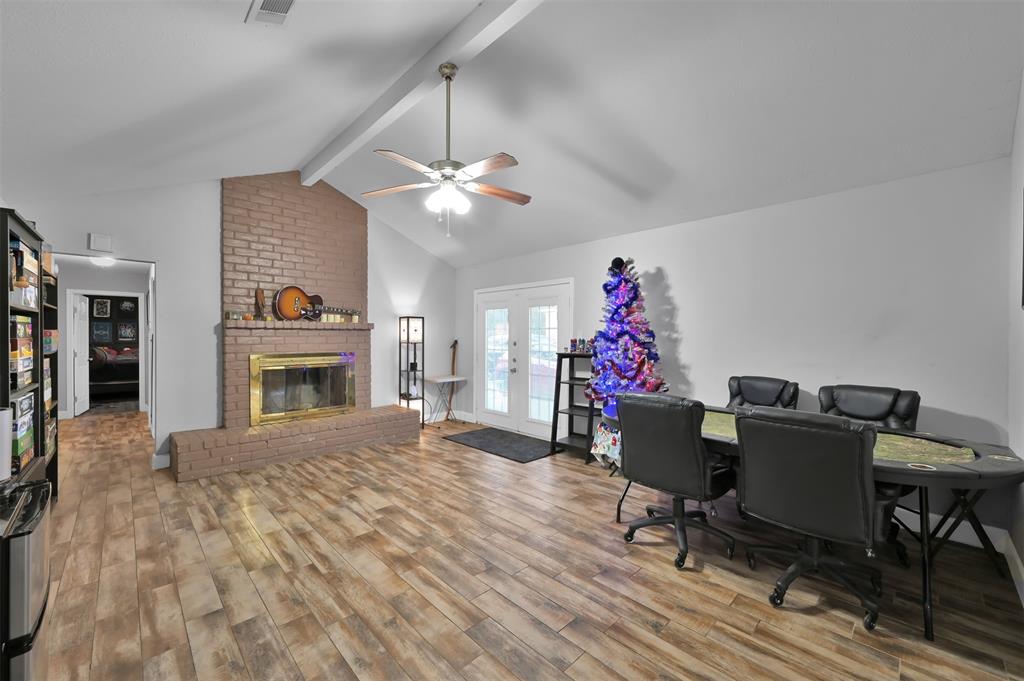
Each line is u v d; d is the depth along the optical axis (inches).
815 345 134.9
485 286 242.2
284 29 85.0
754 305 147.3
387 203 209.9
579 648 71.9
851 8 83.8
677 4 89.0
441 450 191.0
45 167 117.5
